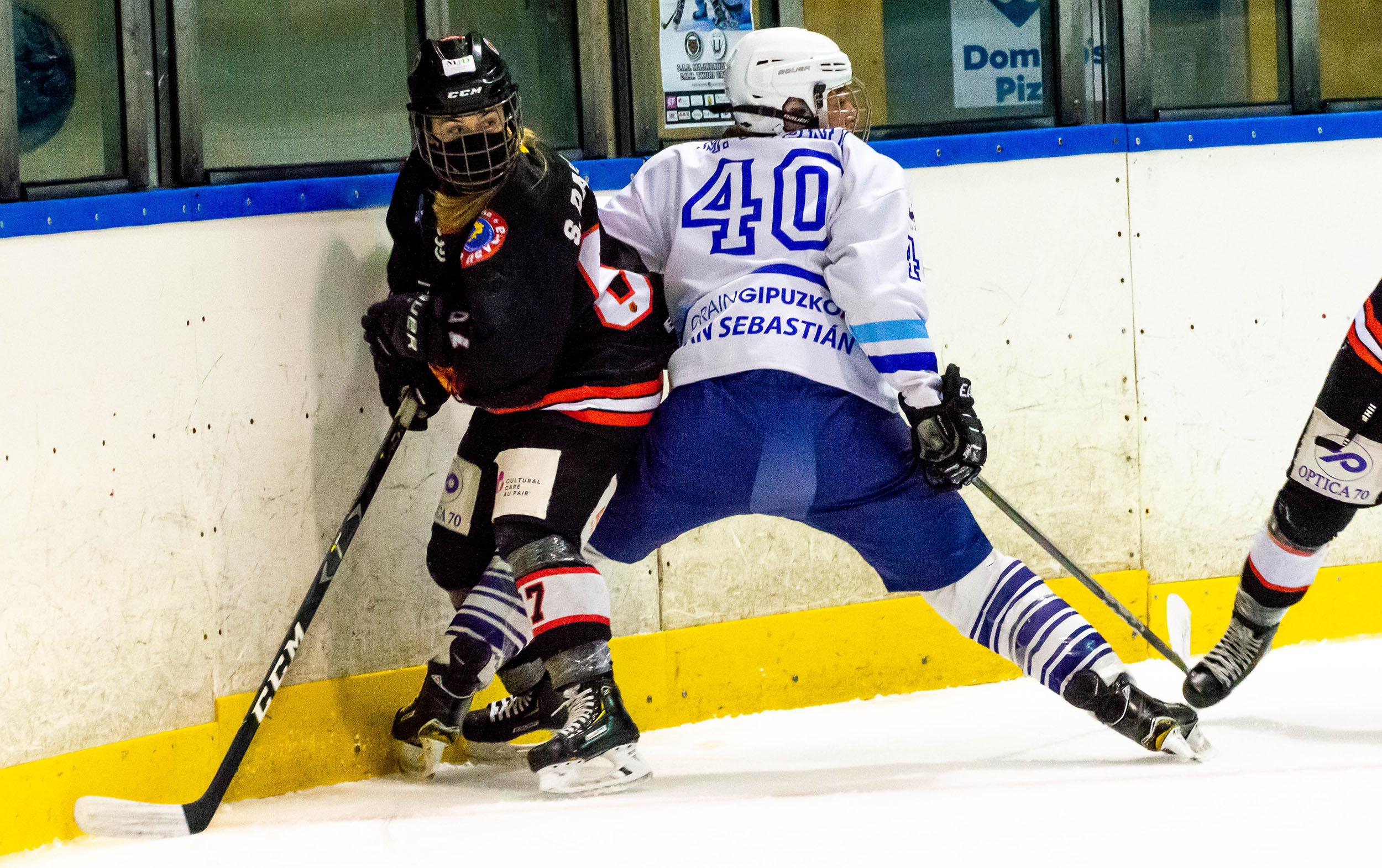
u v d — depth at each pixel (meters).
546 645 9.90
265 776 10.99
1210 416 14.45
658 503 10.48
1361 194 14.76
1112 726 10.32
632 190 11.09
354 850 8.95
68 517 9.94
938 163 13.38
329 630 11.39
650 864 8.14
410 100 12.05
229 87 11.45
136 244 10.30
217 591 10.80
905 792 9.69
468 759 11.91
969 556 10.59
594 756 9.71
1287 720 11.58
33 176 10.57
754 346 10.24
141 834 9.55
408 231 10.73
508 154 9.64
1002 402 13.74
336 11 11.91
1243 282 14.47
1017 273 13.74
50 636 9.83
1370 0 15.12
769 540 13.18
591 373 10.25
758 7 13.44
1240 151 14.37
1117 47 14.14
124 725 10.24
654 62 13.04
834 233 10.48
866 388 10.38
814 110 11.23
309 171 11.59
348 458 11.52
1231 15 14.75
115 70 10.68
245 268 10.88
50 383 9.85
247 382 10.93
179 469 10.57
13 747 9.61
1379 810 8.49
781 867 7.95
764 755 11.52
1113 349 14.09
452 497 11.02
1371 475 11.04
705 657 12.91
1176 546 14.39
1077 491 14.04
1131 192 14.08
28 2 10.45
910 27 13.98
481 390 9.95
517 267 9.63
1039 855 7.90
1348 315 14.79
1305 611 14.64
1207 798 8.98
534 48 12.83
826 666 13.37
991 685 13.75
